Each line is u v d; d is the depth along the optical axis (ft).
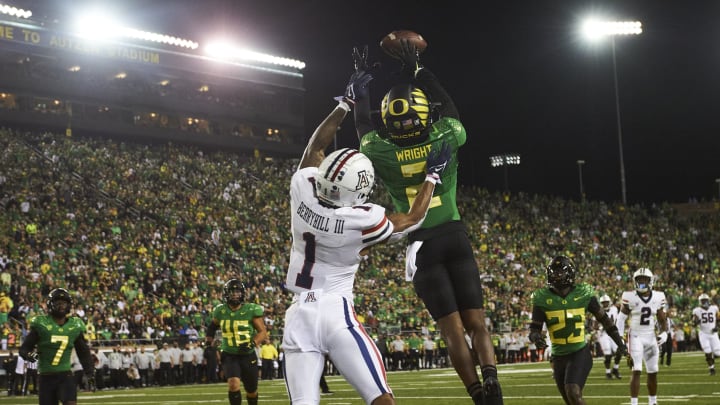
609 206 182.29
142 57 168.96
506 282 135.03
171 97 173.88
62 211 115.34
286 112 192.65
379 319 111.86
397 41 22.82
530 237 160.04
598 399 47.50
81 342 34.50
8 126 152.87
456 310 21.47
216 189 143.95
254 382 42.55
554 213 175.94
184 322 96.12
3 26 151.12
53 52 156.76
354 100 20.25
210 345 42.55
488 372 20.54
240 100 185.47
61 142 140.46
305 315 18.04
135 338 91.61
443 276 21.52
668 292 143.02
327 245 18.10
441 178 21.31
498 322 121.29
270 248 127.44
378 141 22.15
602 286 142.51
